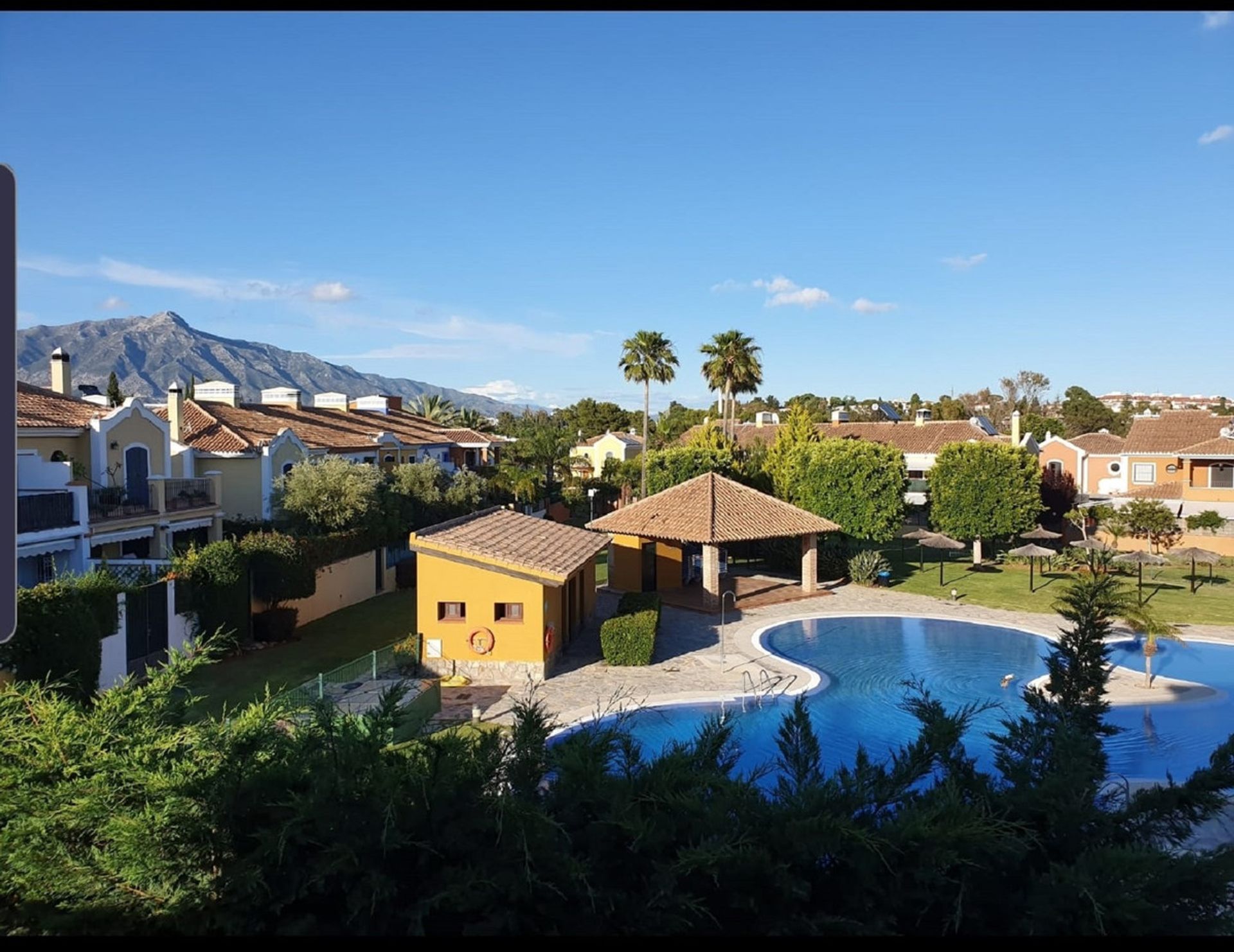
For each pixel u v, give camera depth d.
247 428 41.56
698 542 32.31
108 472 28.98
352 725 6.70
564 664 25.30
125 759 5.86
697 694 22.06
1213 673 25.23
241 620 25.94
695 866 5.11
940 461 46.09
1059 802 5.88
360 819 5.41
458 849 5.41
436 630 23.44
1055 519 54.88
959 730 7.03
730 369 60.28
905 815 5.48
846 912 5.25
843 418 81.94
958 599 36.38
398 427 59.34
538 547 26.06
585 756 6.08
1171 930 4.86
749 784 6.04
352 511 33.66
